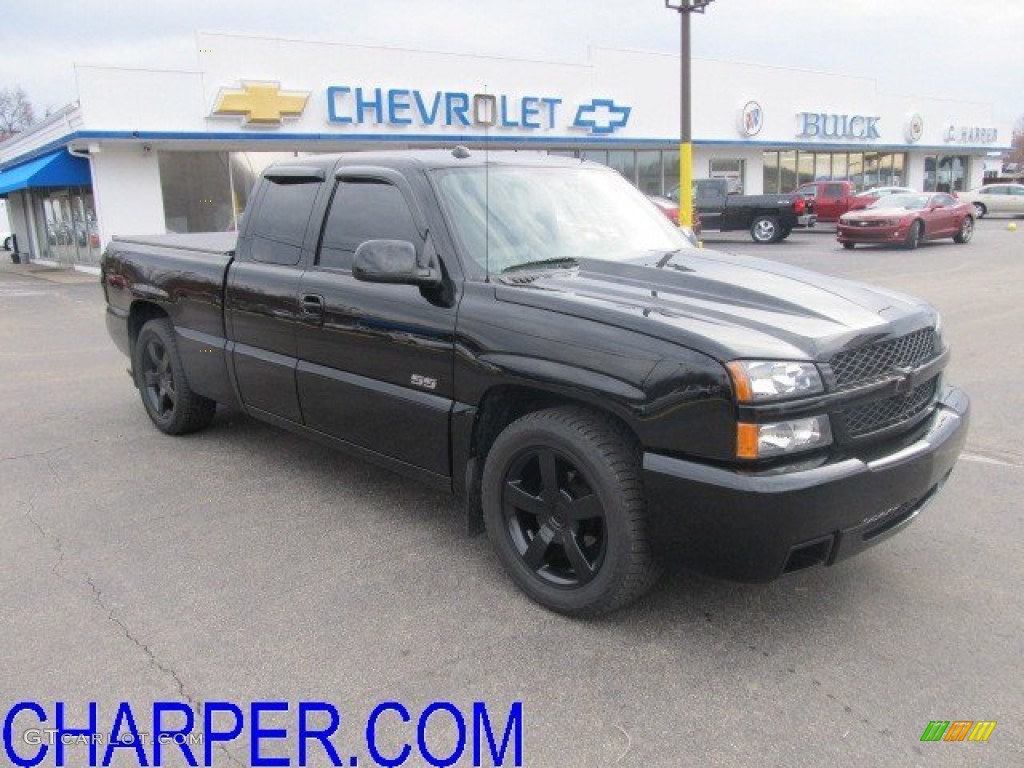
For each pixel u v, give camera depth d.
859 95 35.47
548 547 3.47
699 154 30.88
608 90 26.69
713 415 2.88
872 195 29.16
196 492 4.83
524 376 3.33
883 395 3.15
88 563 3.93
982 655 3.13
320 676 3.04
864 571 3.80
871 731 2.72
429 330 3.71
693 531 2.97
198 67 19.12
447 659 3.14
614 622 3.38
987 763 2.57
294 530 4.29
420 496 4.75
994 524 4.29
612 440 3.16
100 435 6.00
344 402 4.25
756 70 31.19
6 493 4.85
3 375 8.25
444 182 3.97
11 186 20.72
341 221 4.32
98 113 18.12
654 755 2.62
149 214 20.05
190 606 3.53
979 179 45.38
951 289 13.59
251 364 4.85
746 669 3.06
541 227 4.07
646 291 3.49
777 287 3.57
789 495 2.82
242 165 21.47
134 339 6.17
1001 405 6.51
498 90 24.09
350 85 21.28
